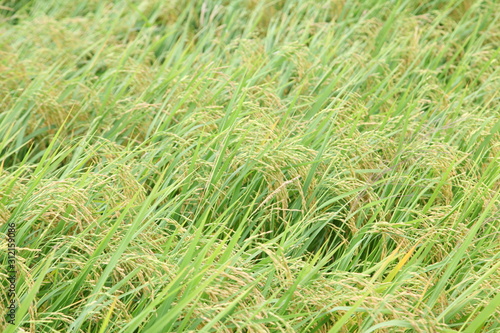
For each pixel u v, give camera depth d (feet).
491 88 18.17
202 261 10.69
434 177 13.97
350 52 18.58
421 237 11.66
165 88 17.19
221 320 9.85
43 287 11.12
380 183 14.02
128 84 17.11
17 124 16.38
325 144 13.58
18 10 26.23
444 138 14.75
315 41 20.43
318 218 12.66
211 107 14.94
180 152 14.08
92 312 9.71
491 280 10.47
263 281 11.01
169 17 24.48
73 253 11.66
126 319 9.90
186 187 13.12
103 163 13.79
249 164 13.16
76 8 25.41
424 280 10.30
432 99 17.51
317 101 15.96
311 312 10.18
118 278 11.18
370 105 16.96
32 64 18.86
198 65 19.06
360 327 9.93
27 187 11.97
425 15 21.40
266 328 9.43
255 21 22.43
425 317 9.48
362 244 13.15
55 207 11.68
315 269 10.50
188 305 9.61
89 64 19.48
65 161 16.01
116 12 24.36
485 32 20.62
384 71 18.35
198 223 12.37
